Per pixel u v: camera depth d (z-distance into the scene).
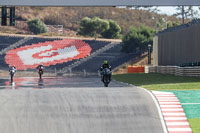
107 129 47.53
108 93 69.88
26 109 56.38
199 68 128.75
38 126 48.66
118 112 54.69
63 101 61.84
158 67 195.62
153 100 62.81
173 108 58.03
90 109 56.22
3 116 52.69
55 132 46.62
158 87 92.88
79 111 55.19
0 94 70.12
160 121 50.78
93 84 124.06
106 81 99.81
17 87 108.94
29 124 49.34
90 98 64.19
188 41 148.62
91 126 48.62
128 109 56.31
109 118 51.84
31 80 162.88
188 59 148.38
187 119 51.91
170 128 47.94
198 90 80.75
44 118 51.88
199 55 135.25
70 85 118.94
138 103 60.09
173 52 171.25
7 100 63.00
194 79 123.44
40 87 108.75
